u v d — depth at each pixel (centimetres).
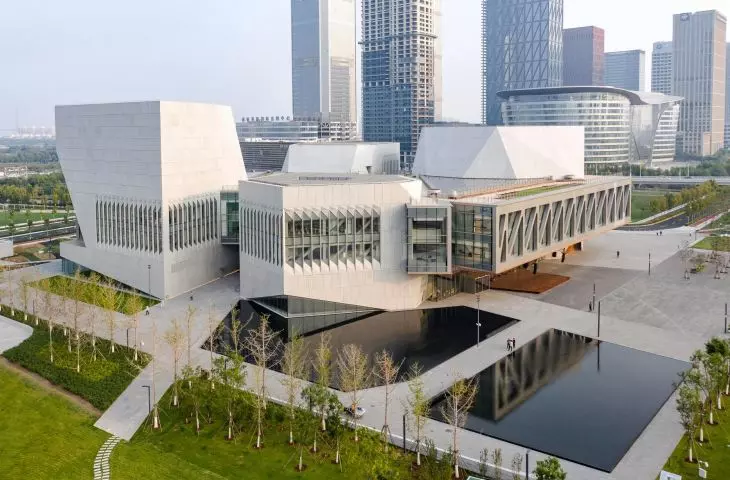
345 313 11012
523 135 17925
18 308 11388
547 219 12825
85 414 7450
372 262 11081
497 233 10856
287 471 6178
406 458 6347
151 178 12081
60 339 9725
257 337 9519
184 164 12512
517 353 9175
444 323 10531
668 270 13975
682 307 11275
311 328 10362
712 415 7069
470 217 11094
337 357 9056
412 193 11312
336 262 10906
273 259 10938
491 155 17675
